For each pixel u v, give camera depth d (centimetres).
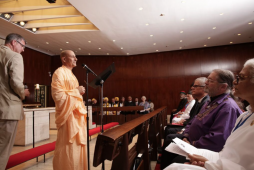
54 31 808
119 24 742
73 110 206
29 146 468
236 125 141
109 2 577
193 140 201
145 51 1191
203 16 694
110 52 1184
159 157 316
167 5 607
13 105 197
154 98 1210
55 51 1137
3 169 188
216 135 169
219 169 108
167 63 1205
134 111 967
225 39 982
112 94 1252
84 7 599
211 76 198
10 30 774
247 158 105
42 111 532
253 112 120
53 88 202
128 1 577
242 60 1062
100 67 1262
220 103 189
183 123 379
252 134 106
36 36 857
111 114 982
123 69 1268
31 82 1059
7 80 197
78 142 203
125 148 167
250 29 841
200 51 1147
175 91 1179
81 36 870
